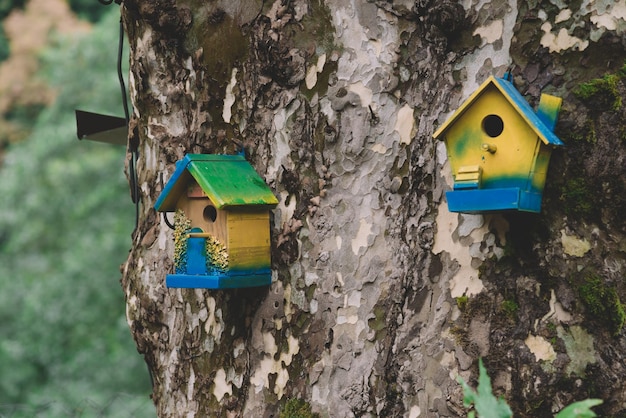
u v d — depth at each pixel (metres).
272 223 6.18
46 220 22.45
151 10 6.41
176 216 6.30
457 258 5.70
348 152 5.98
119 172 22.38
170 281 6.19
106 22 24.06
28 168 22.86
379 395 5.81
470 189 5.38
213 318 6.43
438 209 5.77
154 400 6.92
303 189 6.09
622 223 5.41
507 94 5.28
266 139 6.20
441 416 5.62
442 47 5.79
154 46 6.61
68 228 22.53
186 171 6.10
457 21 5.70
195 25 6.42
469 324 5.61
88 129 8.54
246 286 6.05
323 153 6.05
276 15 6.15
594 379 5.36
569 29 5.49
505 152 5.34
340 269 5.97
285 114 6.14
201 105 6.44
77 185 22.50
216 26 6.35
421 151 5.82
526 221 5.52
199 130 6.46
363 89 5.96
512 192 5.22
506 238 5.56
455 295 5.68
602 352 5.37
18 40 27.64
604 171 5.40
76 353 21.69
